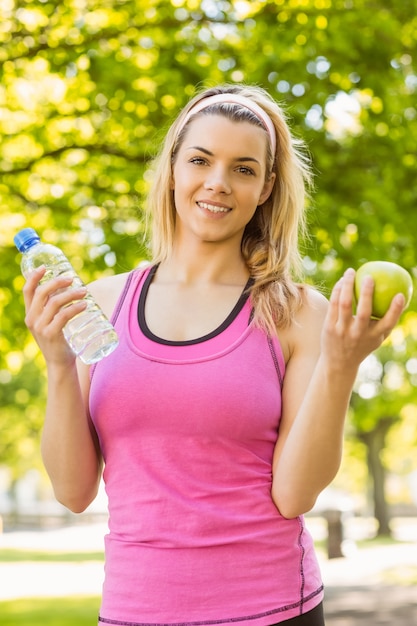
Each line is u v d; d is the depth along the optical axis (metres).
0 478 67.50
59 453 2.79
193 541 2.60
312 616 2.69
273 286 2.86
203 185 2.86
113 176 9.74
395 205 9.68
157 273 2.99
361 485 52.47
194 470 2.65
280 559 2.65
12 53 9.41
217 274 2.92
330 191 9.47
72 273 2.90
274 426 2.74
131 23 9.76
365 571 18.45
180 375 2.68
